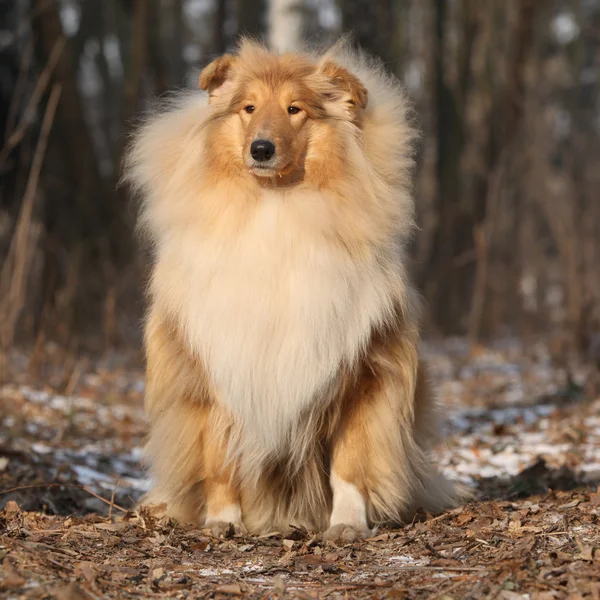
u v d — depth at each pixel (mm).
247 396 9016
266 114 8883
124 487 11969
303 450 9297
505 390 21094
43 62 28672
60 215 28969
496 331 34344
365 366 9273
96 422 16203
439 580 7555
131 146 10219
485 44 38375
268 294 8891
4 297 18344
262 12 40188
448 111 36375
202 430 9570
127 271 26562
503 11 42625
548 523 9039
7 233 24875
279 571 8070
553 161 46844
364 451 9406
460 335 34375
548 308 35469
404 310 9461
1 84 28594
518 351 27891
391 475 9461
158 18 33531
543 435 15594
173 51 49938
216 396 9250
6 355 18266
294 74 9234
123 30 47094
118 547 8656
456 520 9562
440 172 36375
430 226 36562
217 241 9000
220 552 8766
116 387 19797
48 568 7652
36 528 9039
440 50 36844
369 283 9094
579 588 7023
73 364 20438
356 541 9023
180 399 9547
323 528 9922
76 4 42688
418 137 9992
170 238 9406
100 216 29703
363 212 9070
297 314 8852
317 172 9039
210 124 9211
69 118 29016
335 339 8945
